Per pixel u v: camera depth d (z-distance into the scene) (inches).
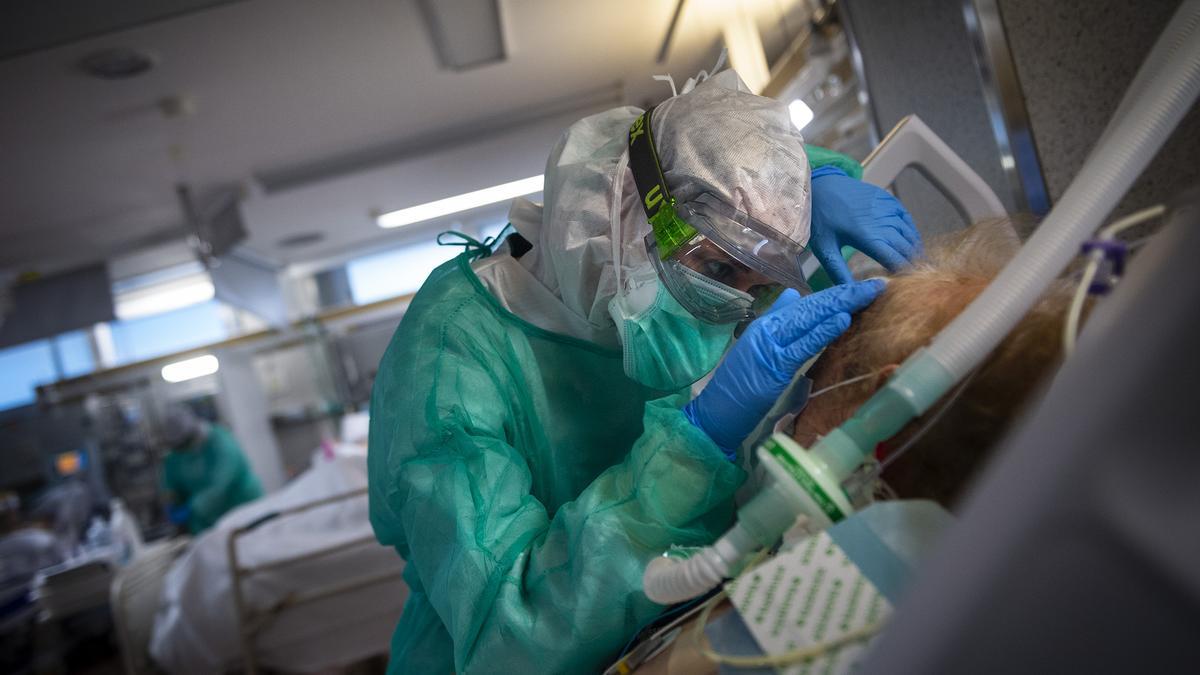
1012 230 34.6
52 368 299.7
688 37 175.9
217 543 139.8
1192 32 23.3
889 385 22.5
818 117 104.3
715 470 32.0
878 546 20.7
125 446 279.9
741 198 39.3
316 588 132.4
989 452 23.8
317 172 207.8
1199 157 53.1
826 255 45.8
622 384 46.2
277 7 130.6
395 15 142.6
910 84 72.4
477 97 187.3
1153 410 11.0
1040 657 11.9
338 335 274.1
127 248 242.7
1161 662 11.4
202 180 200.2
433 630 44.7
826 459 22.4
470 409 39.6
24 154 163.5
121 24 126.0
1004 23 59.0
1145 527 10.9
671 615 32.7
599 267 42.7
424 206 256.7
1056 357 23.3
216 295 221.6
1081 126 58.4
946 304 29.1
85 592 197.6
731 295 39.8
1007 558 11.7
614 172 42.3
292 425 284.4
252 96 160.9
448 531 36.5
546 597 33.5
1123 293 12.3
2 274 241.3
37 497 277.0
